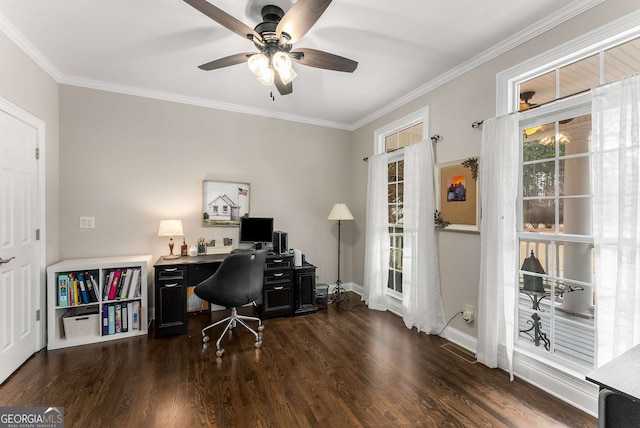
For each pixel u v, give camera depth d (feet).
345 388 6.68
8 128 6.99
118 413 5.75
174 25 7.01
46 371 7.25
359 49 8.03
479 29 7.12
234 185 12.53
